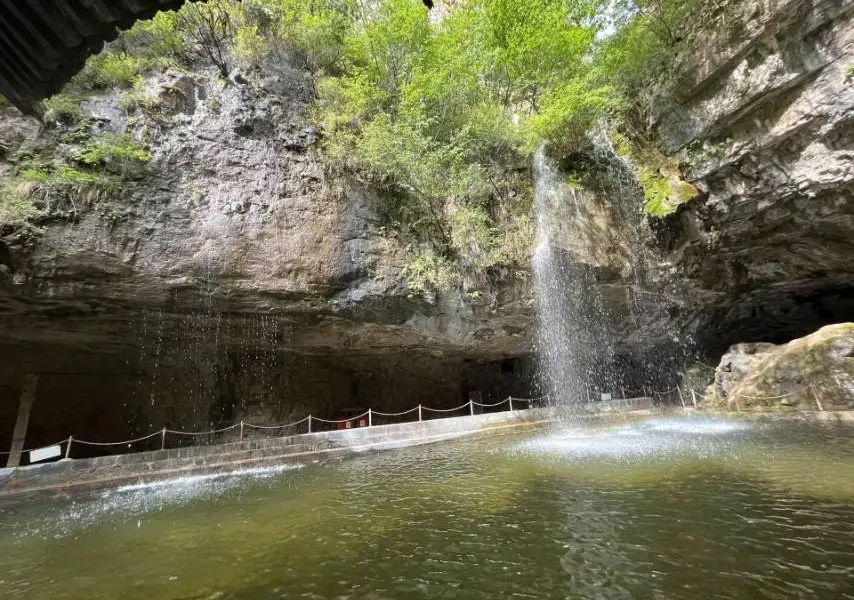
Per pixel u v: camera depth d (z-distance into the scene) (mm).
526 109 17984
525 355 22688
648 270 17797
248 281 11984
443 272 14641
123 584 4969
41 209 9781
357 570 4977
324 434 13188
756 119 13531
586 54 16891
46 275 9906
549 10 15203
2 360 12984
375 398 21250
